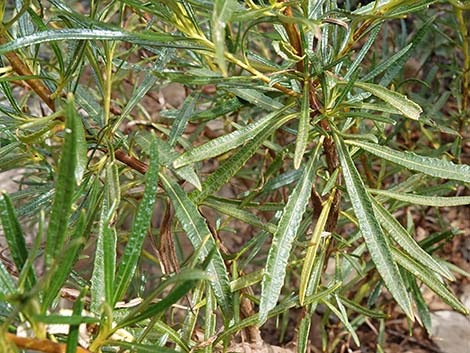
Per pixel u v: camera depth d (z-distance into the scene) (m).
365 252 0.50
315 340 0.52
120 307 0.25
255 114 0.49
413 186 0.38
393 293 0.24
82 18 0.23
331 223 0.32
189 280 0.18
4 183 0.55
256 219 0.30
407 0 0.24
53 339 0.20
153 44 0.24
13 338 0.17
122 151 0.30
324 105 0.27
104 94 0.29
